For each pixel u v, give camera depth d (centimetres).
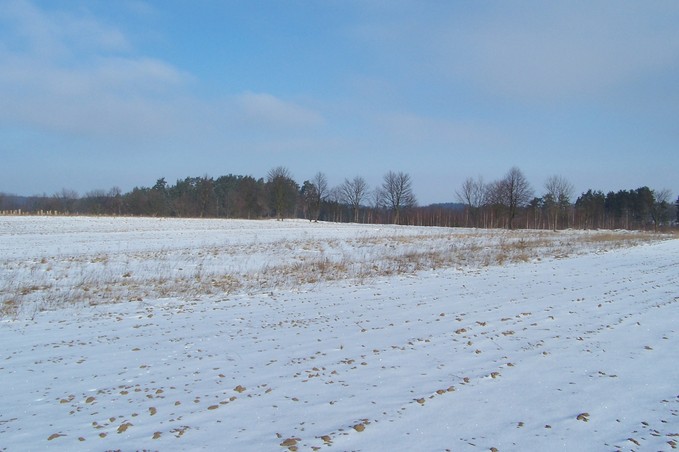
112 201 10569
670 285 1655
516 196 7806
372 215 10950
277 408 607
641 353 849
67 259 2459
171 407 615
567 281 1766
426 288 1627
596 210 10438
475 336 966
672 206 10338
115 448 500
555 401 632
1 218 5578
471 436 530
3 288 1655
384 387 682
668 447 508
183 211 10600
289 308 1310
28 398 660
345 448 499
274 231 5150
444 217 10325
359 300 1412
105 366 805
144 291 1612
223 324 1122
